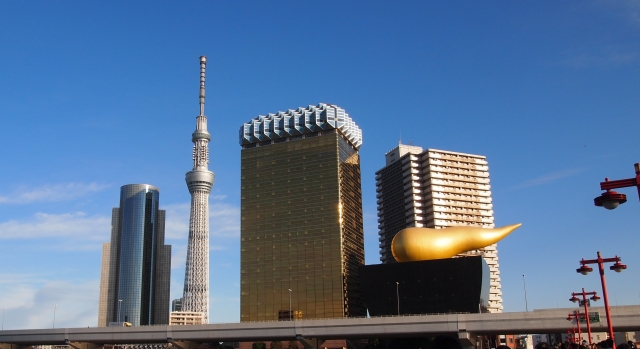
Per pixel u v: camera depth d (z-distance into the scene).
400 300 187.12
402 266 188.88
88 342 192.62
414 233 188.50
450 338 165.50
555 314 142.62
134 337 183.25
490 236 187.00
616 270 52.88
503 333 154.50
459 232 188.38
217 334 175.12
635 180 29.11
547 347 43.59
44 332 192.38
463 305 180.12
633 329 141.50
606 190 29.80
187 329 178.50
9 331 196.38
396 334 157.75
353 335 161.88
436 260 185.00
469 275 181.00
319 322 165.38
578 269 57.03
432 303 183.50
